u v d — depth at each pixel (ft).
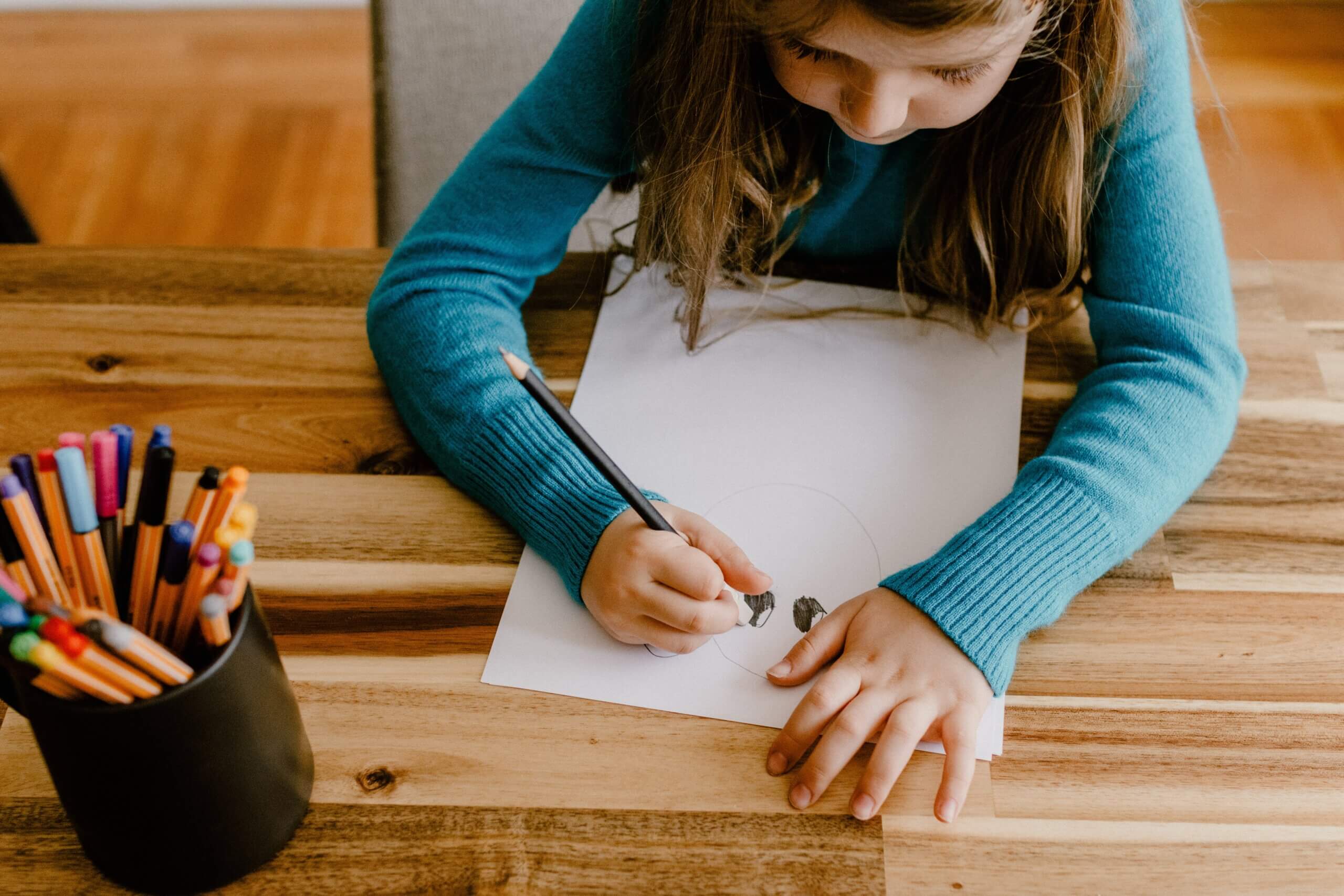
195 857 1.60
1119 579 2.06
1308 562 2.07
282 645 1.96
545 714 1.88
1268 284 2.54
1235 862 1.72
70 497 1.35
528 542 2.09
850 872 1.72
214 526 1.40
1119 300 2.42
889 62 1.81
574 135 2.54
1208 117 3.20
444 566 2.08
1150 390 2.22
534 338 2.48
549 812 1.77
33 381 2.37
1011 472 2.22
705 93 2.31
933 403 2.32
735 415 2.30
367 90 7.20
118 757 1.39
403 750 1.84
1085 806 1.78
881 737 1.84
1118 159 2.47
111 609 1.46
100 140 6.86
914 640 1.93
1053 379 2.41
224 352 2.44
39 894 1.68
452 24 3.15
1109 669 1.94
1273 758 1.83
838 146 2.69
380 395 2.38
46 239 6.28
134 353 2.43
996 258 2.63
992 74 1.99
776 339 2.44
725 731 1.87
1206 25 6.34
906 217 2.80
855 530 2.13
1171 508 2.10
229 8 7.79
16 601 1.28
